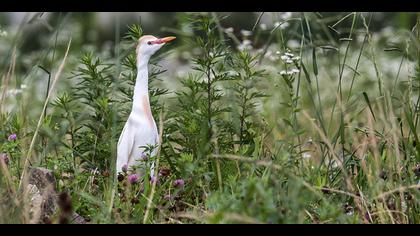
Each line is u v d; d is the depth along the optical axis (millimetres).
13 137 10492
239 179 9781
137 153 10727
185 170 9664
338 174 10648
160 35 22141
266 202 7969
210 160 10672
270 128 12117
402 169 10125
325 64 16531
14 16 22094
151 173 10477
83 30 21656
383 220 8961
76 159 12086
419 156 10070
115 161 10898
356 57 17516
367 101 10602
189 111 11086
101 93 11188
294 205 8203
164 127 11203
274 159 10242
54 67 15820
